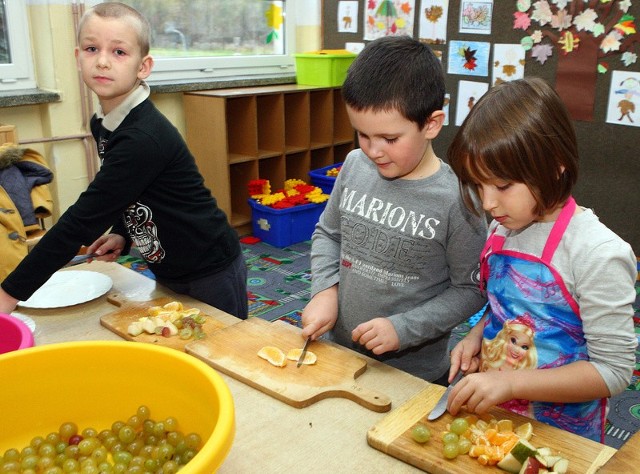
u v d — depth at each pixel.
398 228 1.15
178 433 0.79
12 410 0.81
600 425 1.01
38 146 3.06
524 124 0.81
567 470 0.73
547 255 0.92
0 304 1.12
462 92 3.57
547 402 0.93
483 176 0.84
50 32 2.91
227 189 3.45
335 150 4.16
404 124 0.99
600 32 3.02
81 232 1.17
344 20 4.00
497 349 0.99
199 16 3.65
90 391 0.84
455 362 1.03
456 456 0.75
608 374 0.85
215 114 3.36
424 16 3.62
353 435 0.82
